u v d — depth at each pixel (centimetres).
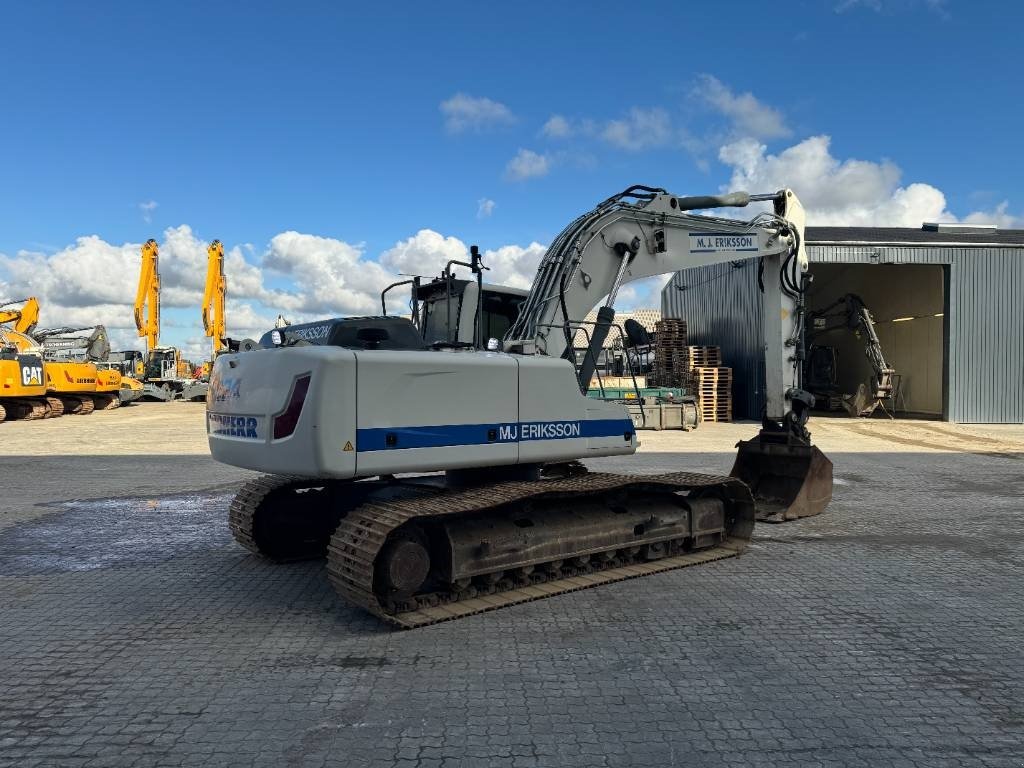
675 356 2727
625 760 345
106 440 1881
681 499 735
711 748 357
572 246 756
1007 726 381
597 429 672
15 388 2462
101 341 3581
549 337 740
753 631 521
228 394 617
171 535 820
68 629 527
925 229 3100
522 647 491
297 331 649
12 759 345
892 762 345
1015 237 2819
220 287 4522
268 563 707
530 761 344
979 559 721
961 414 2458
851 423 2425
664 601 591
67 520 899
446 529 574
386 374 545
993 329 2467
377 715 392
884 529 854
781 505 917
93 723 383
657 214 821
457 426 578
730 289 2822
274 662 466
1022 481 1227
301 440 524
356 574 517
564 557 629
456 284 719
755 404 2614
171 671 452
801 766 340
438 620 534
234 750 355
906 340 2917
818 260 2427
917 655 478
